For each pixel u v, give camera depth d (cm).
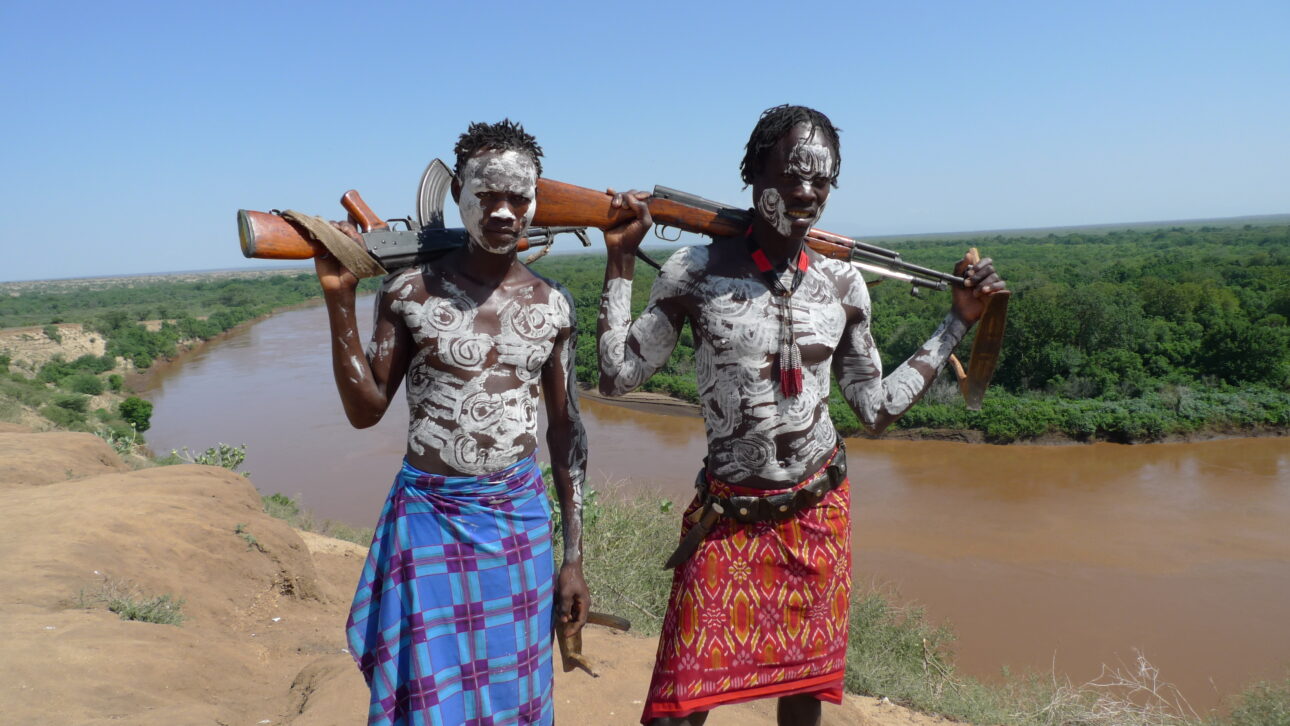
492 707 248
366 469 2731
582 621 280
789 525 270
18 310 11556
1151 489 2289
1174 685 1220
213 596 644
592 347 3875
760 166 268
